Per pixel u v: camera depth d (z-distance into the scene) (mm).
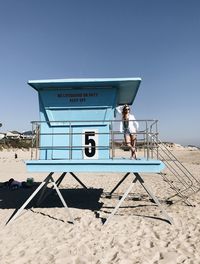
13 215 9812
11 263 5953
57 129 9211
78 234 7672
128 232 7812
